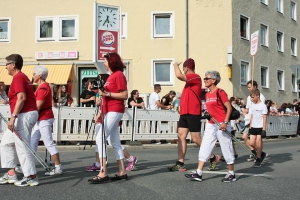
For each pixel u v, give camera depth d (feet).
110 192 18.53
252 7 77.00
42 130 22.88
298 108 44.39
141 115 44.29
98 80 20.11
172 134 45.96
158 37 69.77
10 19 71.82
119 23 45.19
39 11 71.41
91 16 70.28
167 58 69.56
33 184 19.84
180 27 69.67
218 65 69.41
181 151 25.04
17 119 19.31
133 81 69.97
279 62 87.35
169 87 69.00
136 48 70.08
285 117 62.80
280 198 17.62
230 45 69.51
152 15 69.82
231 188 19.72
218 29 69.62
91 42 70.18
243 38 73.05
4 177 20.38
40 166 26.71
